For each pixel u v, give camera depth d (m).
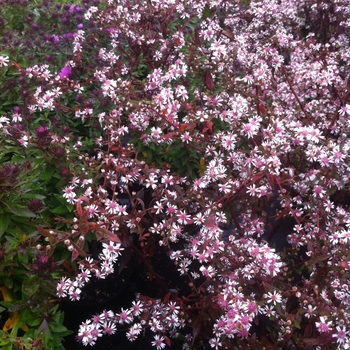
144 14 0.59
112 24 0.60
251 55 0.58
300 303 0.36
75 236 0.39
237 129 0.45
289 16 0.76
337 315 0.34
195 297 0.52
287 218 0.60
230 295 0.37
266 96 0.56
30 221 0.41
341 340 0.33
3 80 0.61
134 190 0.61
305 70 0.54
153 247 0.46
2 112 0.56
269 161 0.39
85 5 0.71
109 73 0.56
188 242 0.52
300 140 0.42
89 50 0.65
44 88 0.52
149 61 0.59
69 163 0.45
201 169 0.53
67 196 0.41
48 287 0.36
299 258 0.55
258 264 0.37
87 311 0.56
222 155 0.46
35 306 0.37
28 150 0.43
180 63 0.49
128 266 0.60
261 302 0.35
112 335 0.53
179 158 0.54
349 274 0.37
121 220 0.41
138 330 0.41
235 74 0.54
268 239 0.53
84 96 0.58
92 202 0.41
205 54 0.54
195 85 0.57
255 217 0.46
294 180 0.49
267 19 0.76
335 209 0.50
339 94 0.53
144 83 0.55
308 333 0.37
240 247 0.42
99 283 0.58
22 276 0.39
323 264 0.38
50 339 0.37
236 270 0.39
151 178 0.42
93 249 0.55
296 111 0.54
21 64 0.63
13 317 0.37
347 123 0.47
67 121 0.56
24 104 0.55
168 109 0.45
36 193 0.44
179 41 0.56
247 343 0.40
